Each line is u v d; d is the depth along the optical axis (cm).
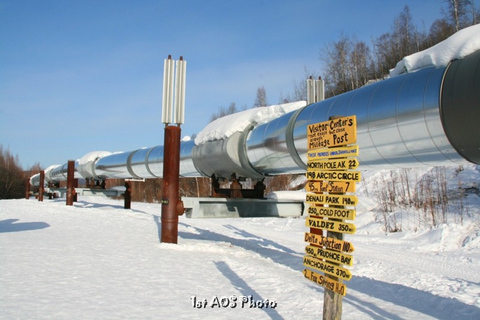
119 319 488
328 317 421
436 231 1820
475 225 1848
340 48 5800
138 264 808
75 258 834
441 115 527
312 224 460
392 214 2280
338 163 420
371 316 583
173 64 1118
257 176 1037
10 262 766
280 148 853
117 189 2561
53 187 4062
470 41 512
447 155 561
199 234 1530
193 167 1288
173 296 602
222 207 1059
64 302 541
